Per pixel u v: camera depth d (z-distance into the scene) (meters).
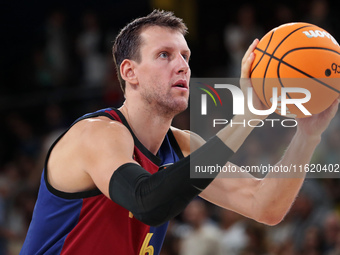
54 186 4.07
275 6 15.03
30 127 15.62
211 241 9.61
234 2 15.87
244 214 4.76
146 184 3.46
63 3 17.98
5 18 18.23
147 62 4.16
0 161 15.30
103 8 17.62
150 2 16.62
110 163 3.65
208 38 15.96
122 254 4.15
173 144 4.73
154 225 3.54
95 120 4.02
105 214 4.04
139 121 4.31
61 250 4.12
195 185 3.41
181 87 4.17
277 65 3.83
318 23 12.48
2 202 11.72
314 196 10.07
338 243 9.08
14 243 10.98
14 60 17.69
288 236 9.77
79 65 16.11
